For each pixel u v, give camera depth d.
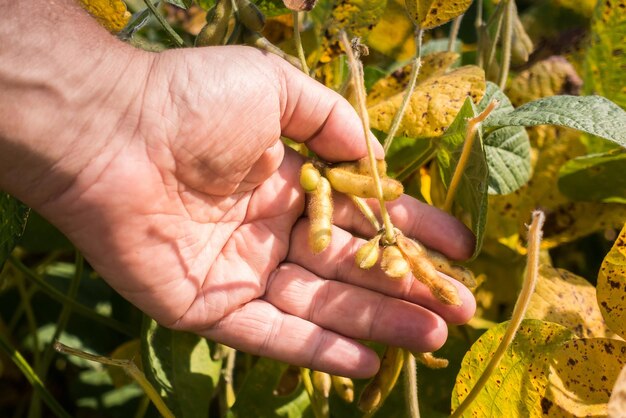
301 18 0.50
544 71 0.48
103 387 0.52
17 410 0.56
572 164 0.44
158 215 0.36
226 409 0.46
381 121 0.41
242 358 0.51
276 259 0.39
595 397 0.35
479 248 0.36
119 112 0.36
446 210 0.39
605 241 0.53
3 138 0.35
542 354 0.35
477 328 0.44
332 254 0.38
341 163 0.39
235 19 0.39
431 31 0.59
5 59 0.35
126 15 0.40
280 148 0.38
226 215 0.38
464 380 0.36
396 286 0.37
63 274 0.57
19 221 0.38
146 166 0.36
